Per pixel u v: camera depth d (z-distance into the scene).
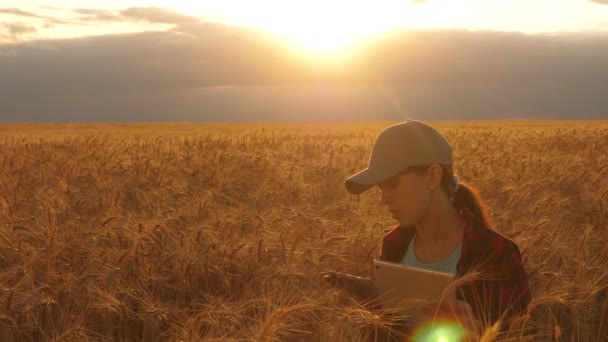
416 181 2.61
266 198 9.30
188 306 5.21
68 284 5.09
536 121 95.44
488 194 9.23
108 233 6.44
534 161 12.65
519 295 2.54
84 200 8.72
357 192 2.69
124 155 16.25
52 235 6.02
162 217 7.20
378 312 2.69
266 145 21.36
